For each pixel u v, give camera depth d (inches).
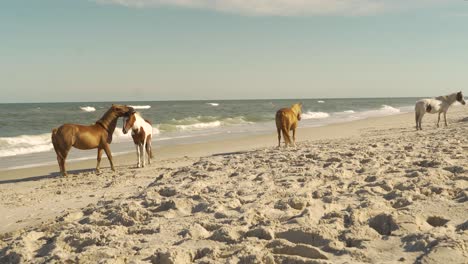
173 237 172.9
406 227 151.3
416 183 220.7
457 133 512.1
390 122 1075.9
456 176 228.2
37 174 483.5
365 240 143.3
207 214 204.7
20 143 784.3
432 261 117.7
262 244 146.3
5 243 199.3
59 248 172.4
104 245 171.6
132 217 216.1
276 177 287.1
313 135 795.4
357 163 311.0
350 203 197.6
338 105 3253.0
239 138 814.5
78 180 424.5
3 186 419.8
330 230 154.0
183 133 987.3
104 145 479.5
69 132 454.6
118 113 486.9
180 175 355.3
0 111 2381.9
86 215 246.1
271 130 1027.3
